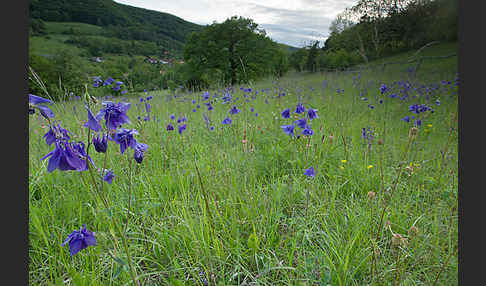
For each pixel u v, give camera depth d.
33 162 3.20
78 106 2.98
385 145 4.11
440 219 2.25
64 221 2.24
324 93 9.53
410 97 7.24
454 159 3.54
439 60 13.80
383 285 1.72
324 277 1.72
